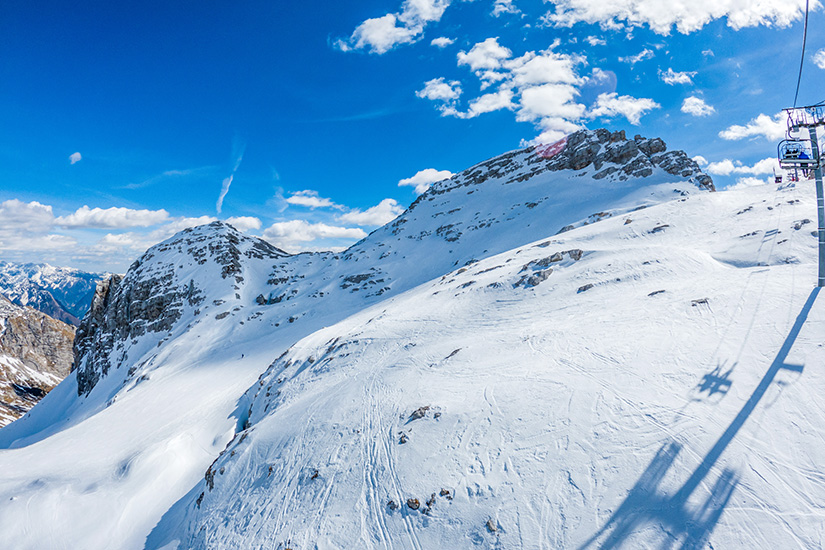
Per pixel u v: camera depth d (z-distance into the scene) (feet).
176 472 118.11
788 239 99.35
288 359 148.05
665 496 40.24
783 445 40.81
